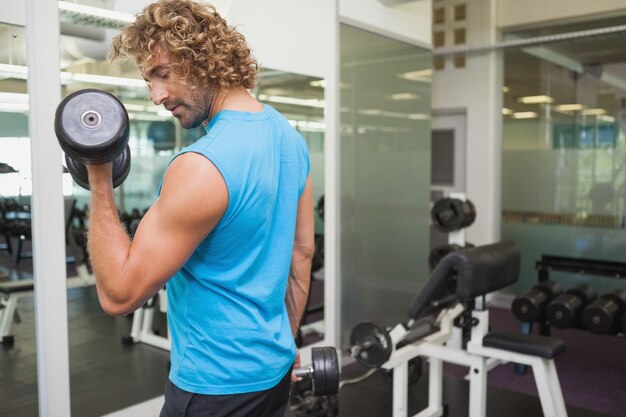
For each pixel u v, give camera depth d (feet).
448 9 14.76
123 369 8.46
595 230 13.34
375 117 11.25
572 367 10.41
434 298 6.94
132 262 2.55
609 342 11.85
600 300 9.60
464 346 10.87
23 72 6.38
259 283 2.89
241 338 2.82
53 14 6.58
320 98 10.06
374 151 11.28
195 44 2.65
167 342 9.40
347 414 8.41
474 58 14.58
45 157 6.53
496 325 13.05
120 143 2.59
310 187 3.47
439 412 8.16
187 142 11.35
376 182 11.36
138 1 7.47
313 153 10.06
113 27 7.38
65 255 6.77
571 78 13.39
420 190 12.50
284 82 9.44
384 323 11.69
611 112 12.89
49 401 6.71
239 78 2.86
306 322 10.46
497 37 14.33
